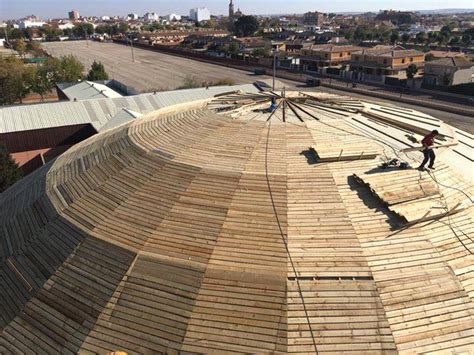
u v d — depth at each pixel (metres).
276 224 19.58
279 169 22.52
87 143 32.22
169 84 103.50
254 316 16.75
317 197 20.80
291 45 151.88
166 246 19.41
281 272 17.80
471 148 27.50
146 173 23.84
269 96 32.41
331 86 98.25
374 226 19.50
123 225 21.00
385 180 21.45
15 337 18.70
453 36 186.38
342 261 18.14
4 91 82.75
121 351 16.75
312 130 26.22
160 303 17.64
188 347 16.28
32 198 26.30
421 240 19.11
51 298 19.33
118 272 19.03
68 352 17.38
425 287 17.50
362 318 16.55
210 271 18.09
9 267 21.95
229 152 24.31
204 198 21.25
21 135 49.84
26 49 167.88
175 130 27.83
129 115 50.38
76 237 21.27
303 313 16.69
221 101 32.75
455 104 77.88
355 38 192.38
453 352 15.93
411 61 105.62
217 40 172.25
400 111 32.53
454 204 20.73
